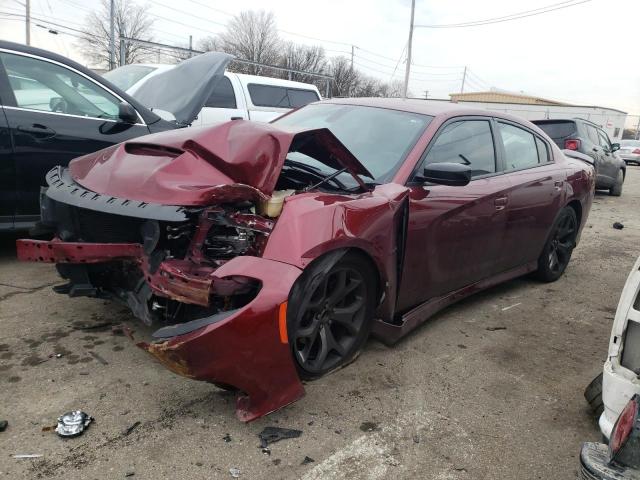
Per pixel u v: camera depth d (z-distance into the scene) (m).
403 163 3.29
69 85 4.51
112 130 4.65
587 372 3.33
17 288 3.88
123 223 2.79
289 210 2.55
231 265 2.34
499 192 3.86
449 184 3.10
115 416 2.47
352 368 3.10
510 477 2.31
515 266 4.45
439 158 3.49
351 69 56.69
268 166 2.65
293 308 2.44
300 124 3.94
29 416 2.43
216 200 2.45
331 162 3.11
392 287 3.04
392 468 2.29
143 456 2.23
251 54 54.25
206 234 2.53
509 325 3.99
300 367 2.66
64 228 3.05
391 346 3.42
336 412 2.65
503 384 3.09
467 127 3.85
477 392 2.97
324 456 2.33
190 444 2.32
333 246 2.58
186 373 2.28
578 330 4.01
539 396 2.99
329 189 3.01
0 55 4.16
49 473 2.10
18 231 4.34
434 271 3.42
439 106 3.90
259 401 2.39
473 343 3.61
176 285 2.35
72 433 2.31
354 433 2.50
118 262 2.92
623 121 47.28
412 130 3.53
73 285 2.96
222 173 2.68
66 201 2.74
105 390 2.67
